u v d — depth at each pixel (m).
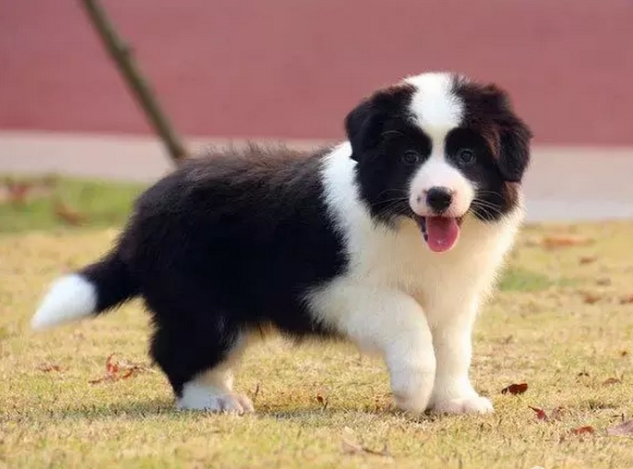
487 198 9.82
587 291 15.90
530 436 9.26
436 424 9.57
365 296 9.95
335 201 9.99
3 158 29.83
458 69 33.03
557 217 23.05
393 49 33.25
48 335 13.46
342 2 34.06
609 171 28.42
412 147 9.70
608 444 9.06
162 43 33.09
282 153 10.80
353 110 10.00
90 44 32.84
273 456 8.23
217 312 10.39
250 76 32.97
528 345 13.05
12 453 8.27
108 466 8.00
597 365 12.15
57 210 23.69
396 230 9.80
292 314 10.31
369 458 8.31
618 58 32.56
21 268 17.52
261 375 11.73
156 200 10.58
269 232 10.21
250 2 33.28
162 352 10.55
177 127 32.69
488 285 10.60
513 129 9.84
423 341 9.85
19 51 33.09
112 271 10.80
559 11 32.84
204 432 8.95
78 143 31.97
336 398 10.87
